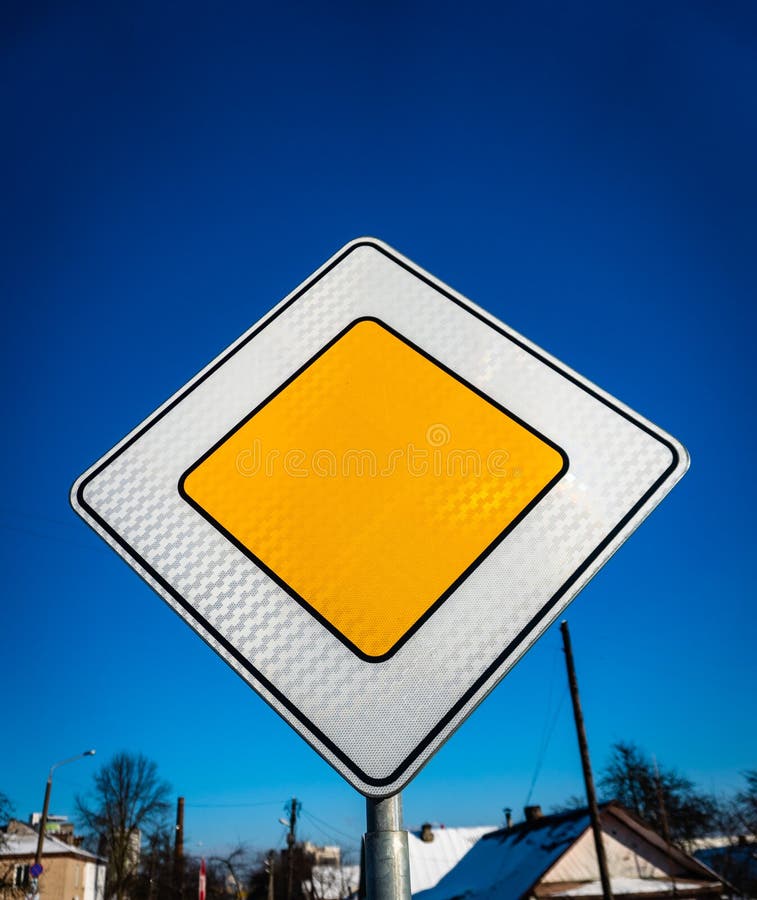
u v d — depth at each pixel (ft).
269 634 3.21
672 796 105.60
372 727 2.98
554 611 3.20
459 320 4.06
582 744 51.83
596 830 50.11
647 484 3.51
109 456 3.71
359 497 3.50
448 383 3.85
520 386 3.80
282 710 3.04
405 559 3.32
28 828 124.06
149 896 136.77
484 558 3.31
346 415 3.79
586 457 3.58
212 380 3.92
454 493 3.48
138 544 3.49
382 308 4.15
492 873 71.36
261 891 148.87
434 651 3.11
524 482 3.51
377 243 4.37
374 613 3.20
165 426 3.79
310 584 3.30
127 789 121.08
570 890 61.00
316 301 4.20
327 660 3.12
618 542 3.37
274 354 4.01
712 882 62.80
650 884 61.77
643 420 3.66
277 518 3.48
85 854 127.54
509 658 3.09
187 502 3.57
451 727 2.96
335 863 160.25
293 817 115.85
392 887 2.97
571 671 53.57
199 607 3.31
